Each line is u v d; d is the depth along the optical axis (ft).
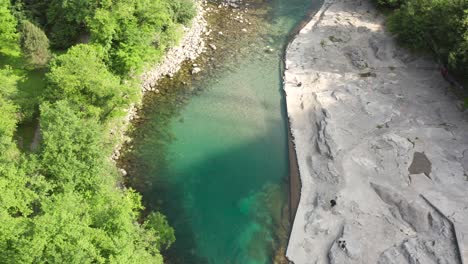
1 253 72.23
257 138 144.77
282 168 136.26
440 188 122.83
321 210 121.29
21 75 137.49
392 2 186.29
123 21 132.16
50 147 96.02
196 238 117.70
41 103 118.32
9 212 85.66
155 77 159.22
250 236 118.62
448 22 144.87
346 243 111.24
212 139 143.33
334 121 144.36
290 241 115.55
